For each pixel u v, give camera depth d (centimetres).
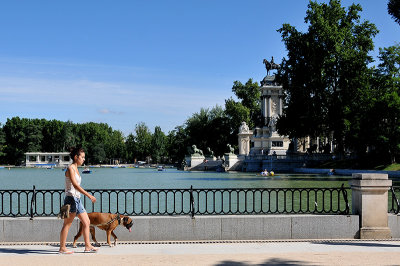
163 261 1183
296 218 1535
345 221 1541
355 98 7644
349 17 8000
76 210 1273
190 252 1312
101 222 1382
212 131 15862
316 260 1195
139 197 3984
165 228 1505
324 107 8100
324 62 7638
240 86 16462
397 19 4178
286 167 10044
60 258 1216
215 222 1516
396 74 8319
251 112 16088
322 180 6188
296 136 8400
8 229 1477
